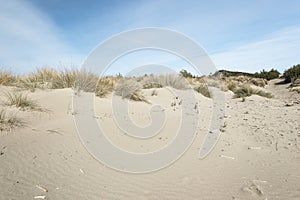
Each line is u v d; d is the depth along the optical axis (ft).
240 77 91.40
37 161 12.07
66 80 30.66
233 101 42.37
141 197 9.69
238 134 19.20
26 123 16.92
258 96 47.78
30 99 21.88
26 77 31.37
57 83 30.04
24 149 13.14
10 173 10.80
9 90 25.09
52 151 13.30
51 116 19.27
